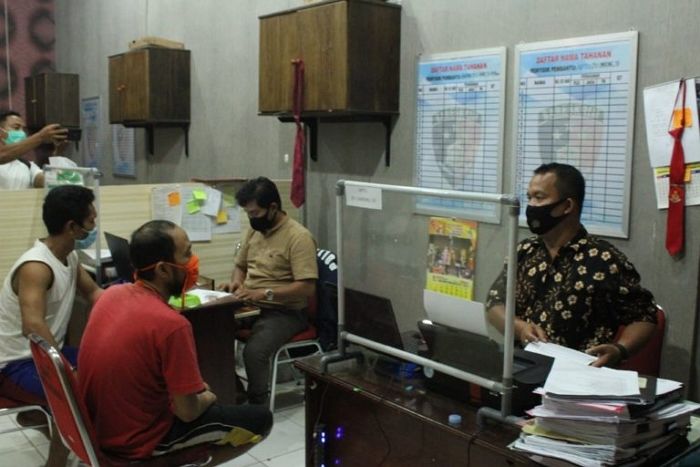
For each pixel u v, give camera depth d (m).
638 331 2.16
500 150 3.05
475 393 1.73
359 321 2.02
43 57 7.32
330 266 3.41
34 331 2.44
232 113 4.79
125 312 2.01
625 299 2.20
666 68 2.49
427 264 1.78
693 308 2.46
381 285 1.93
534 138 2.92
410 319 1.86
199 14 5.05
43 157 6.97
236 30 4.67
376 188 1.87
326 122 3.95
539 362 1.73
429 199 1.75
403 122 3.52
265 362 3.21
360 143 3.79
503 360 1.61
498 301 1.61
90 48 6.71
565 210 2.23
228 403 3.14
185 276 2.09
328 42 3.41
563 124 2.81
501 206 1.58
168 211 3.89
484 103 3.11
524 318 2.35
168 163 5.60
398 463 1.89
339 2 3.33
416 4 3.40
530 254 2.38
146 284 2.07
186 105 5.23
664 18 2.48
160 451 2.08
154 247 2.02
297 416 3.40
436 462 1.78
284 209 4.25
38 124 6.93
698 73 2.40
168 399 2.06
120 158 6.32
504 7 3.01
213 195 4.02
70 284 2.70
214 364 3.08
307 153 4.14
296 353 3.57
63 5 7.15
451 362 1.76
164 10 5.47
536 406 1.61
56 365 1.86
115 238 3.30
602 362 1.96
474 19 3.14
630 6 2.58
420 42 3.40
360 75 3.37
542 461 1.44
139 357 1.97
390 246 1.88
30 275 2.50
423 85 3.39
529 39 2.92
